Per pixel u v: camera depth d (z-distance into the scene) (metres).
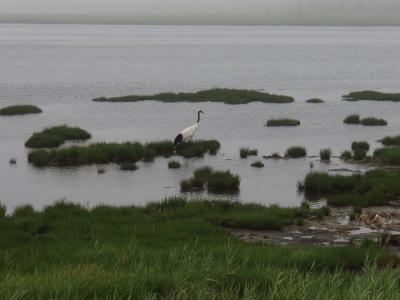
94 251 32.31
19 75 179.75
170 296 21.83
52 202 53.88
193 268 25.95
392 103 127.81
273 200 54.34
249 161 72.19
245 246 35.69
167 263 28.28
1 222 41.81
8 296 20.98
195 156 74.38
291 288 21.77
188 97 126.81
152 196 56.12
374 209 48.91
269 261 31.19
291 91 150.62
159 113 110.00
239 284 23.34
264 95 129.25
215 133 91.44
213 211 46.88
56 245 35.81
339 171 66.12
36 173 65.25
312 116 109.31
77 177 63.72
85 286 22.45
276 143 84.19
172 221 43.09
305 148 79.06
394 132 94.06
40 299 21.16
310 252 33.06
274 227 42.88
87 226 41.44
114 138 86.44
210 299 21.75
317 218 45.94
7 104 121.25
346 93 147.25
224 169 67.62
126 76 182.75
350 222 44.84
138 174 65.25
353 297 21.34
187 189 58.88
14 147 78.81
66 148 71.81
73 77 177.50
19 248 35.03
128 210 46.41
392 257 33.25
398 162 69.12
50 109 114.31
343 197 51.84
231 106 119.25
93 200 54.62
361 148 79.12
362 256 32.97
